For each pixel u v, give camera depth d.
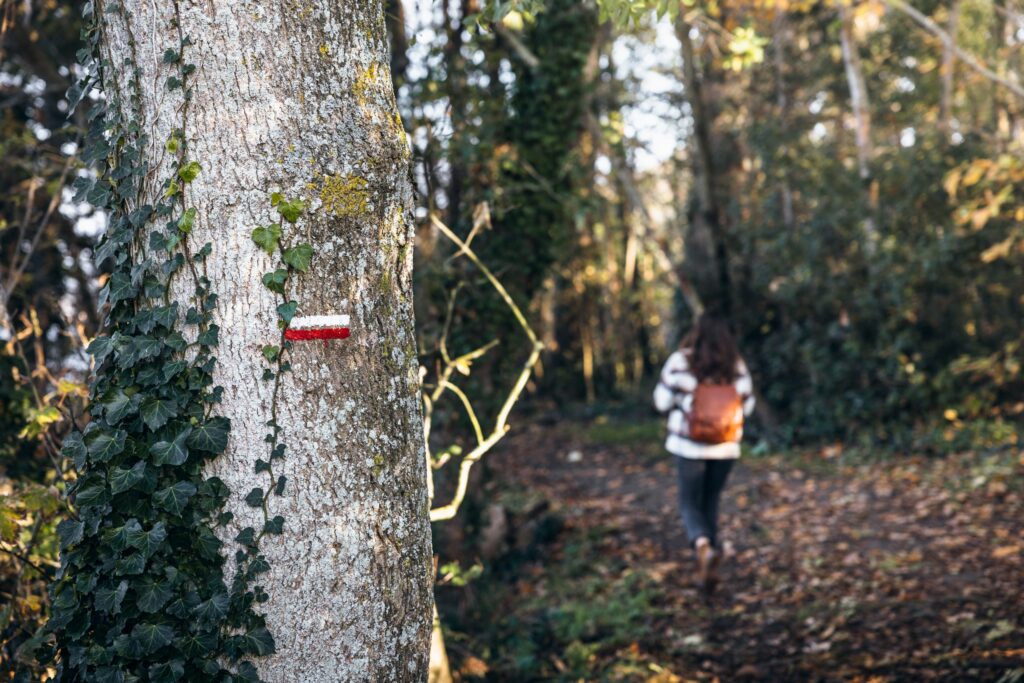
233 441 2.15
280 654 2.17
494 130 5.97
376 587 2.22
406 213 2.37
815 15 14.20
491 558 7.06
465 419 6.20
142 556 2.15
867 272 11.23
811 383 11.89
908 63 13.91
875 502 7.58
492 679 4.95
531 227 6.21
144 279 2.21
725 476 5.57
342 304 2.19
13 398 3.96
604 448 13.10
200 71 2.12
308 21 2.15
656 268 20.91
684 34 12.42
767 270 12.55
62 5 7.01
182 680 2.16
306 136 2.14
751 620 5.35
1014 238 9.02
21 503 3.27
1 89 6.99
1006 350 9.41
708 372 5.41
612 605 5.75
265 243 2.12
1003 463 8.13
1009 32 12.52
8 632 3.12
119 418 2.20
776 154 12.62
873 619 4.99
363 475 2.21
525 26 6.12
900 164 10.76
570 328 21.36
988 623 4.58
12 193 5.07
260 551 2.16
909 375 10.38
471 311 6.05
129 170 2.21
